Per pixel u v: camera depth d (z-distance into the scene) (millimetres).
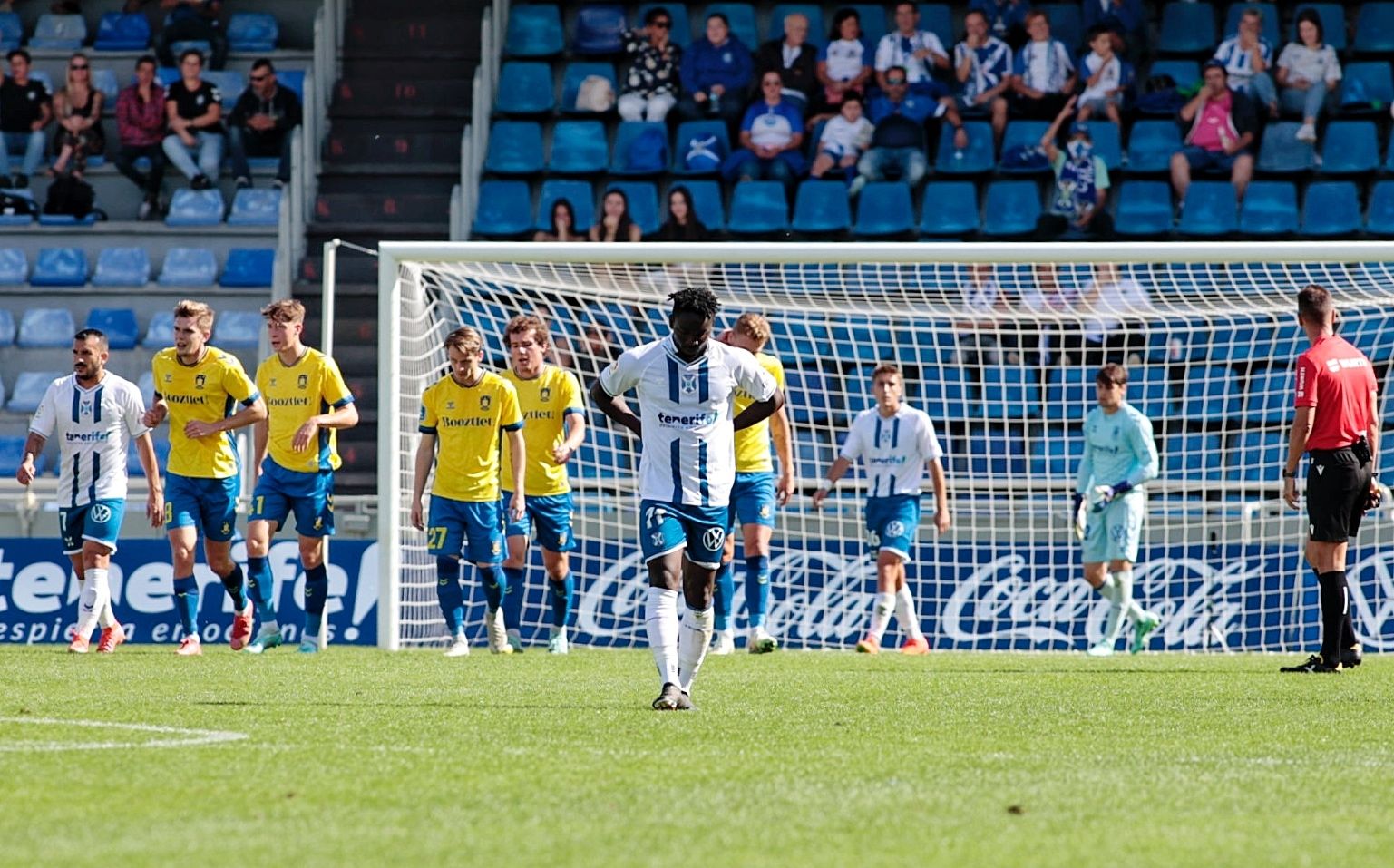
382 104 71812
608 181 68938
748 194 67125
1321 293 33219
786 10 72750
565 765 18172
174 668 33312
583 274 51906
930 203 66375
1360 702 26969
